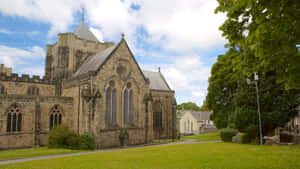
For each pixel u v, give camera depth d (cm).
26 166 2247
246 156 2477
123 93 4941
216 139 6012
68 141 4138
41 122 4503
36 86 5388
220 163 2117
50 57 6444
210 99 5984
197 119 10388
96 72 4491
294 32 1220
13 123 4188
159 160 2423
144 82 5406
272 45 1240
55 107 4741
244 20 1402
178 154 2831
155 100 6831
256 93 3734
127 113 4981
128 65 5122
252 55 1574
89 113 4331
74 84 5025
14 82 5100
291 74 1375
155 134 6706
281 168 1827
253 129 3766
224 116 5797
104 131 4450
